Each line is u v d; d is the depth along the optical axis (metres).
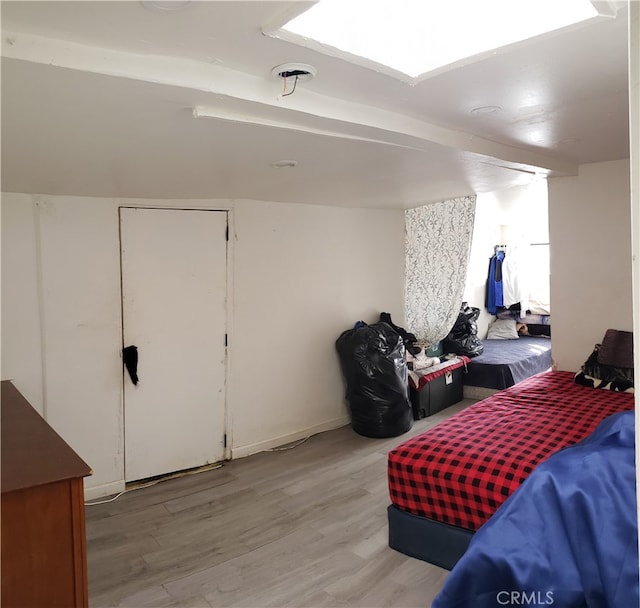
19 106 1.48
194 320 3.52
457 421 2.83
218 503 3.04
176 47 1.33
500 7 1.24
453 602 1.01
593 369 3.54
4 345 2.83
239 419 3.77
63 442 1.82
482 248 6.63
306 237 4.15
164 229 3.37
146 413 3.34
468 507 2.22
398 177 3.09
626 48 1.45
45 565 1.52
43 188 2.73
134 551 2.53
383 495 3.10
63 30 1.19
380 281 4.86
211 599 2.16
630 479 1.01
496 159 2.68
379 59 1.47
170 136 1.88
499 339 6.59
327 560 2.42
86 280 3.08
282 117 1.75
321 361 4.31
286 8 1.13
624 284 3.67
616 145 2.88
